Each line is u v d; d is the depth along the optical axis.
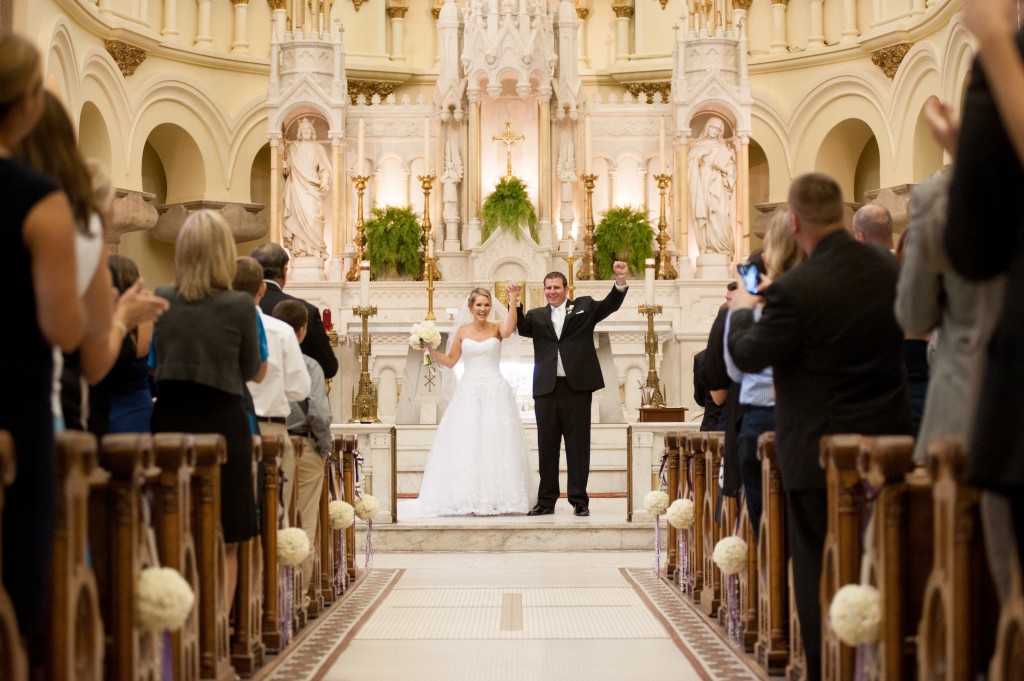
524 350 14.38
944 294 3.92
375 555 10.36
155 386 6.41
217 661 4.99
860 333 4.67
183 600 4.05
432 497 11.21
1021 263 2.72
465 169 17.30
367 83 19.12
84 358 3.78
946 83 14.87
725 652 6.25
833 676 4.56
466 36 17.09
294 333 6.64
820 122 18.00
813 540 4.87
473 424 11.21
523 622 7.18
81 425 4.54
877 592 4.00
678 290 16.62
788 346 4.67
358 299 16.84
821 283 4.67
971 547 3.39
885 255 4.81
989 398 2.73
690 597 7.95
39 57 3.20
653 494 8.95
